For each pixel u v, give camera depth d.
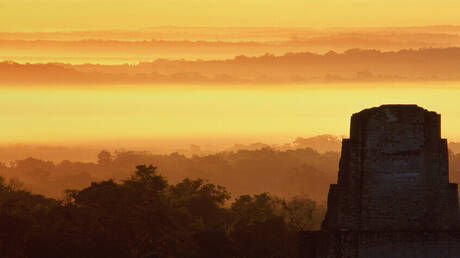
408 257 66.25
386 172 66.62
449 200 66.62
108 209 104.94
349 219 67.00
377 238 66.25
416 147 66.69
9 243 100.69
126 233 102.56
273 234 105.19
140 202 106.19
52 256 98.88
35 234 99.94
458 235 66.19
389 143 66.69
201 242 101.88
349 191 67.00
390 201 66.62
